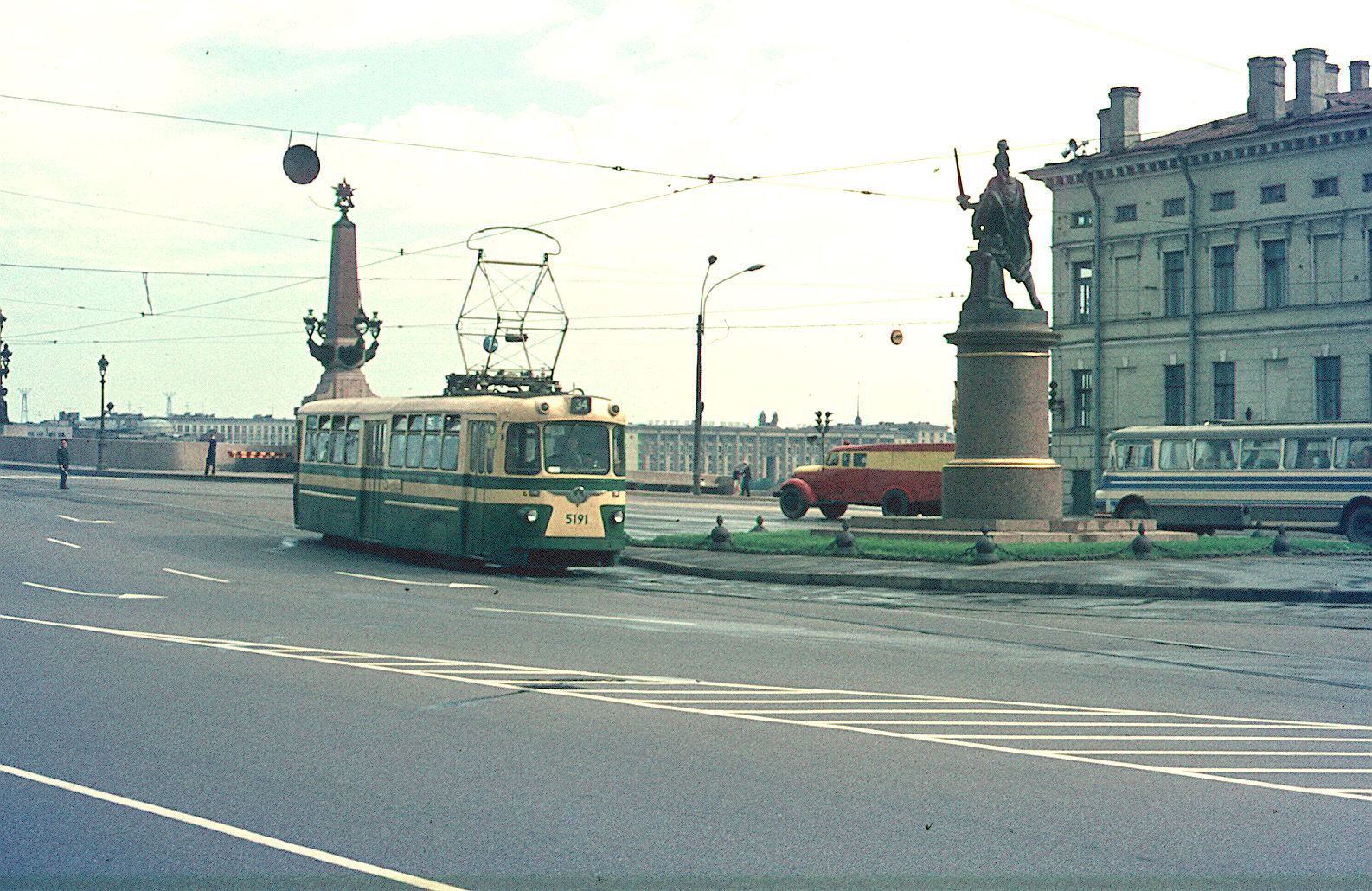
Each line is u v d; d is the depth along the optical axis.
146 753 8.41
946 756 8.44
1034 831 6.67
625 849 6.34
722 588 21.84
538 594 20.34
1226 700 10.79
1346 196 50.28
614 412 24.86
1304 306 51.34
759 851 6.31
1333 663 13.20
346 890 5.72
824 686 11.30
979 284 28.00
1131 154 56.00
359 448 28.41
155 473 69.75
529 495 23.83
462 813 6.98
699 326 62.09
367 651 13.34
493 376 28.05
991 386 27.75
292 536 32.19
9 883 5.79
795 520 42.69
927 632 15.86
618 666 12.38
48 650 13.13
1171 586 20.53
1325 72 53.72
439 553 25.36
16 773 7.82
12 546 27.58
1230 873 6.00
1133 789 7.58
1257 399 52.91
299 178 30.59
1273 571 22.73
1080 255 58.78
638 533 33.62
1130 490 38.94
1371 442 34.88
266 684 11.11
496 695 10.62
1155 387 56.16
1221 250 54.38
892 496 44.16
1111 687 11.44
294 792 7.43
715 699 10.55
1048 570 22.88
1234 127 55.38
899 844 6.43
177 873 5.95
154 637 14.20
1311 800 7.34
